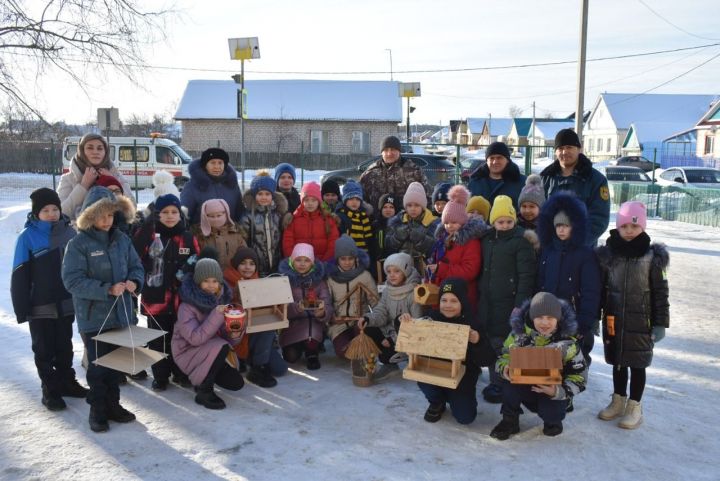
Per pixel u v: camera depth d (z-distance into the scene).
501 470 3.31
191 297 4.28
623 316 3.78
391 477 3.23
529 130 65.00
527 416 4.05
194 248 4.62
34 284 4.01
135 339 3.65
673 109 52.72
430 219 5.37
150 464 3.34
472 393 3.90
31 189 18.36
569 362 3.60
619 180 21.95
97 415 3.75
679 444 3.63
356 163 30.17
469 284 4.40
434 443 3.64
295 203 6.34
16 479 3.16
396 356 4.75
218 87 35.22
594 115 56.72
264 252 5.39
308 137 33.94
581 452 3.52
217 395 4.34
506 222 4.20
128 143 21.95
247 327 4.41
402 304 4.70
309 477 3.22
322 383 4.65
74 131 25.70
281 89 35.22
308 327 4.96
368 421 3.94
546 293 3.62
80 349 5.31
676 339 5.84
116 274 3.88
